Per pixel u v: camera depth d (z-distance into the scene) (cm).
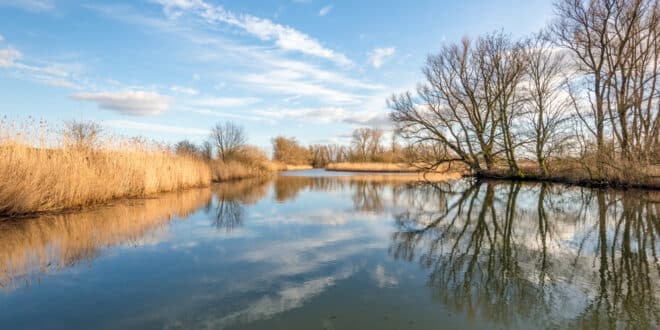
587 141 1454
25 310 338
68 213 827
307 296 370
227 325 307
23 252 530
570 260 494
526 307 342
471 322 312
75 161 933
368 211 961
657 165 1211
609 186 1349
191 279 423
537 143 1806
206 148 2577
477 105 2023
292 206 1068
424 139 2156
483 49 1941
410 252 540
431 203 1128
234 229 715
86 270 456
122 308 342
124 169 1146
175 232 683
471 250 550
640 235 641
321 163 7575
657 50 1330
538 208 980
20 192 750
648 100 1329
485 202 1127
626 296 366
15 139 807
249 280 420
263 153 4022
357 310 336
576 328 302
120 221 773
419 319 318
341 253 536
